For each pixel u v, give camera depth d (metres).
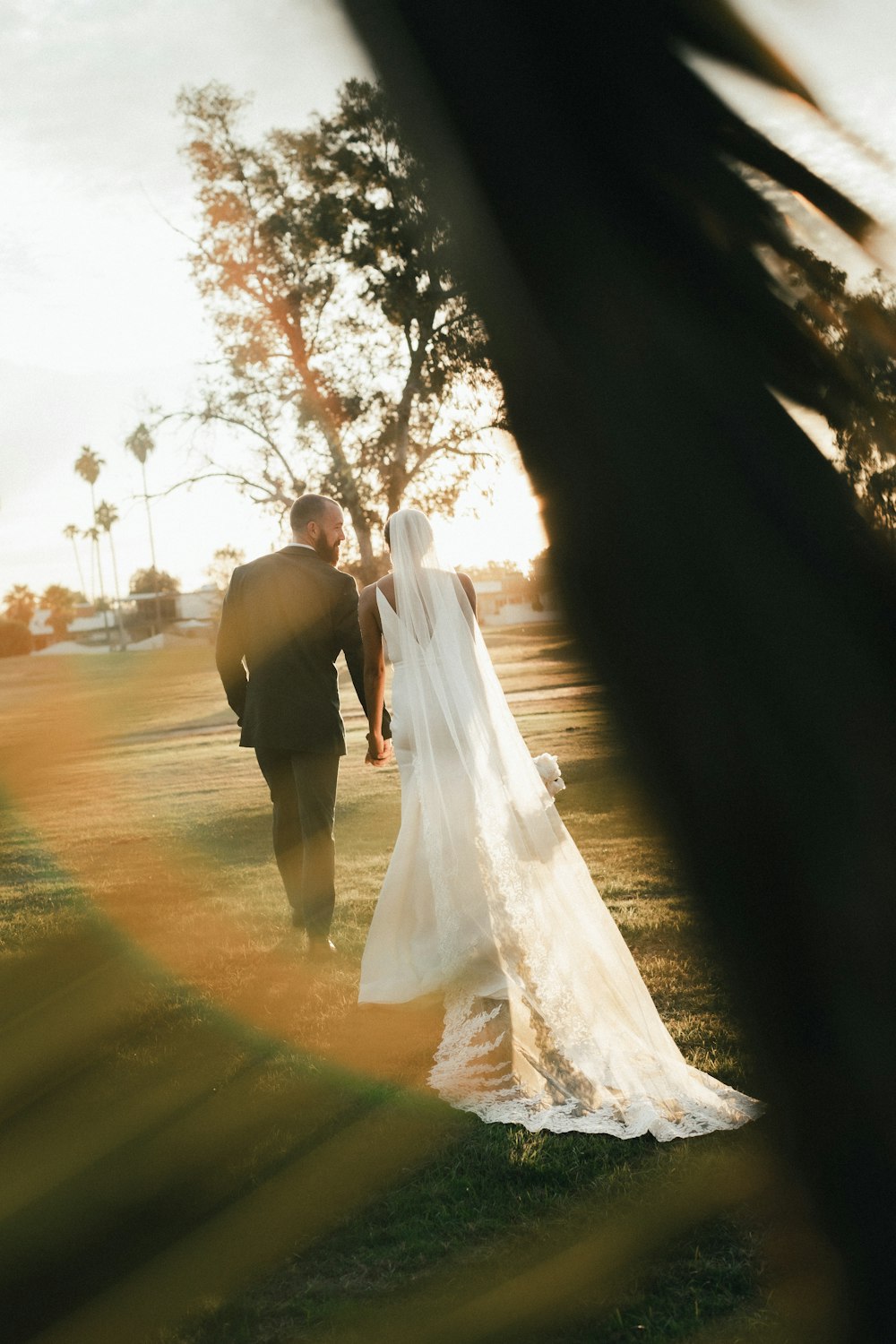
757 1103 0.50
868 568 0.44
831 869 0.45
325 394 17.88
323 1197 2.78
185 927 5.63
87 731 20.91
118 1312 2.35
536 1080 3.33
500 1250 2.46
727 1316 2.06
